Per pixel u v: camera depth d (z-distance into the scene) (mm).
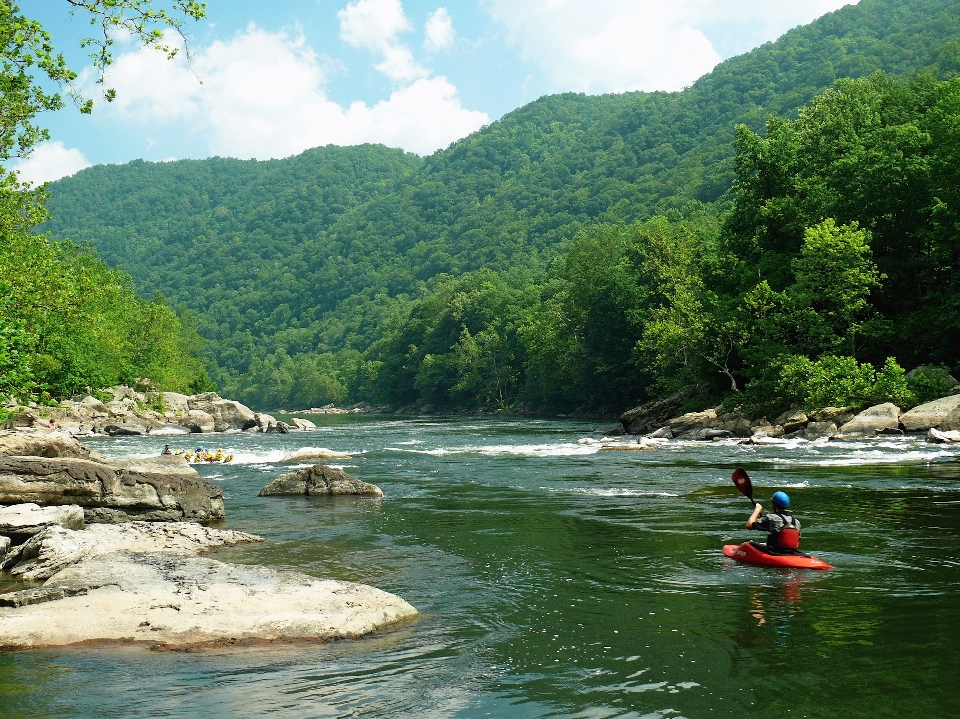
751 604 7906
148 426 60188
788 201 45875
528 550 11164
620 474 21547
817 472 20219
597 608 7934
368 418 100438
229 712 5328
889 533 11562
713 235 72312
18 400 19047
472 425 66625
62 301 28453
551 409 91688
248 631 7090
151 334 80250
